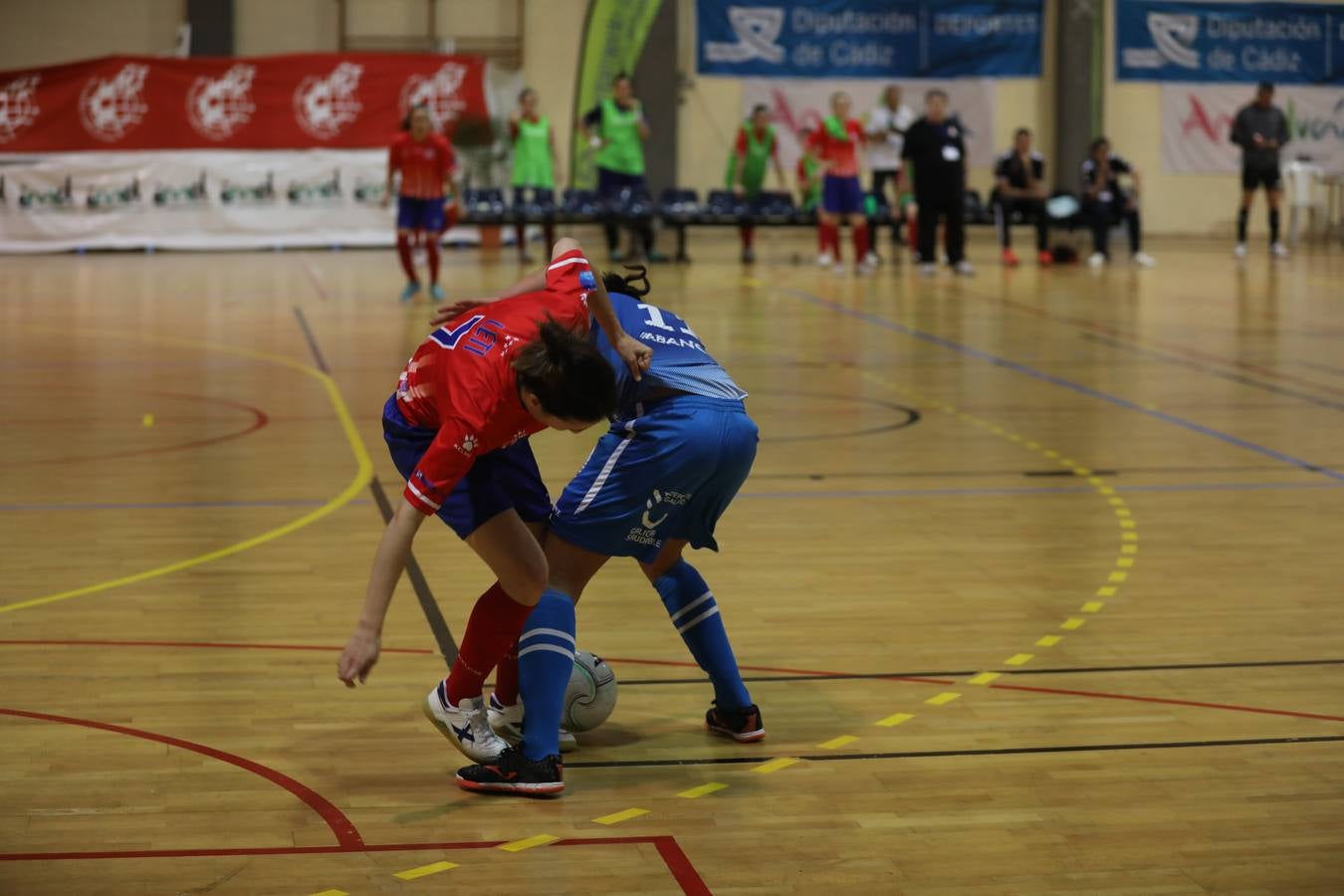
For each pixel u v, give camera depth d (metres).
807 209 21.88
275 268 21.09
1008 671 5.12
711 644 4.46
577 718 4.46
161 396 11.10
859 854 3.63
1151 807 3.92
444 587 6.11
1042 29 26.86
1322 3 27.38
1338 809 3.91
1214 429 10.08
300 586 6.14
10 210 22.83
